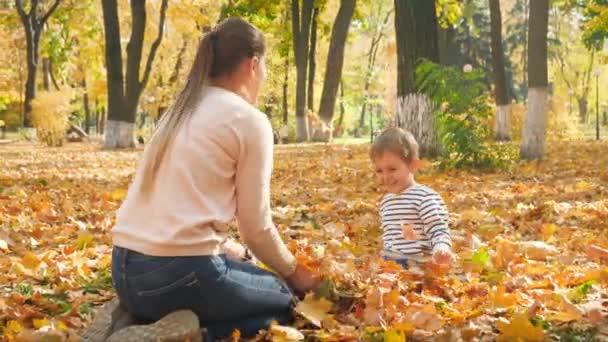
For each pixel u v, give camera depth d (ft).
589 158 57.36
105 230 24.34
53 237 22.91
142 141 132.26
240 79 11.48
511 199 31.17
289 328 11.17
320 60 169.27
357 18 129.90
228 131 10.84
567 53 220.02
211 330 11.05
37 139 119.96
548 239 20.89
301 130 110.63
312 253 17.84
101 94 158.81
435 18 52.06
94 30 129.08
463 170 44.57
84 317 13.23
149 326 10.18
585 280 14.96
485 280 15.25
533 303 12.80
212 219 10.68
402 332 10.98
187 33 121.08
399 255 14.99
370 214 26.61
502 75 93.35
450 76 44.29
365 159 60.34
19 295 14.48
